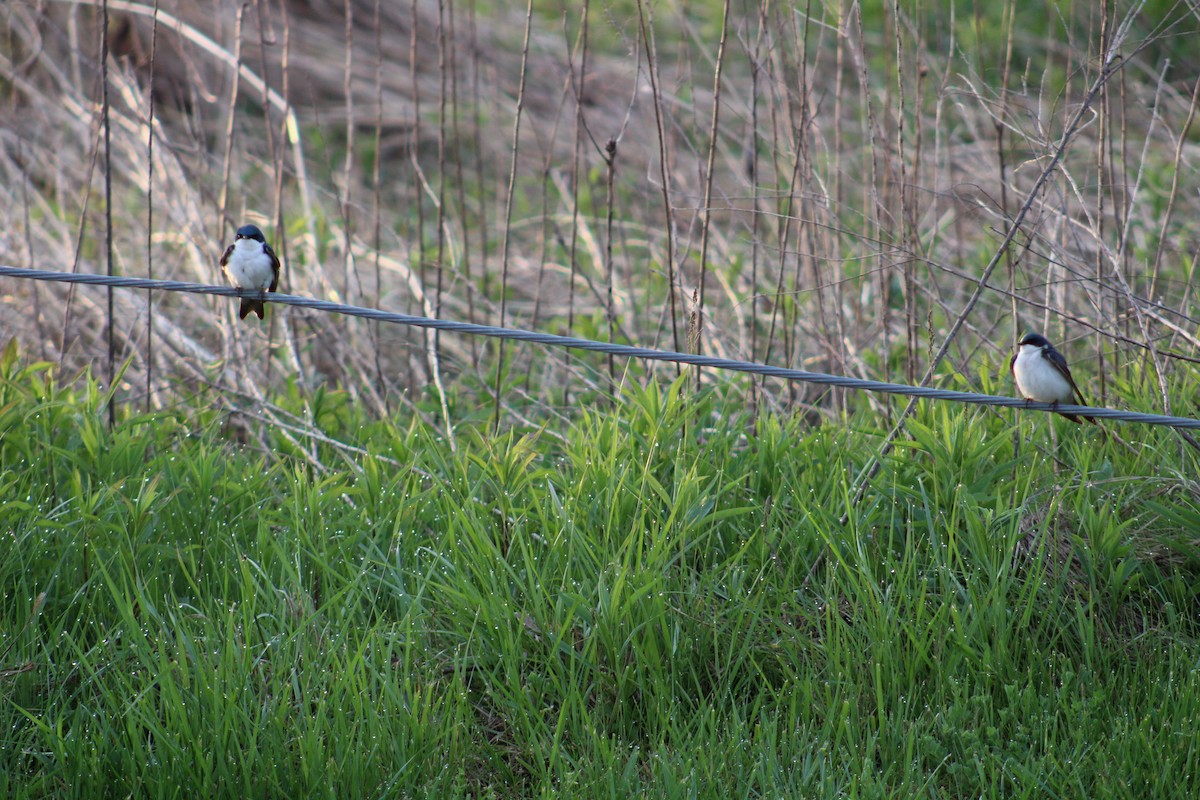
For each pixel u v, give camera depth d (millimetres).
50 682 9305
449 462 12000
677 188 19656
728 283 16484
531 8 12648
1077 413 8812
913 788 8477
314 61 26031
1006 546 9898
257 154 22594
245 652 9078
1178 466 11438
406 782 8336
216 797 8211
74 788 8250
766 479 11234
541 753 8656
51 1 23625
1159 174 18594
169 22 19062
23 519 10555
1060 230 13961
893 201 14805
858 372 13750
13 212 18844
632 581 9555
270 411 13773
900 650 9312
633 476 10891
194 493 11117
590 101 25469
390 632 9617
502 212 21234
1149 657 9492
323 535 10398
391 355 17172
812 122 13945
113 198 20094
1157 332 12750
